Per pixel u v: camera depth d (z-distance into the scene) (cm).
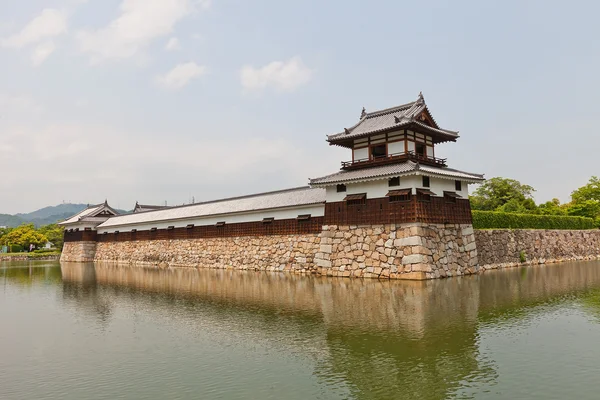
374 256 2919
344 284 2617
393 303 1898
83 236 6494
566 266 3741
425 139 3175
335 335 1398
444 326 1464
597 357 1130
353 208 3100
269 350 1284
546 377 1000
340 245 3144
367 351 1222
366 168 3148
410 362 1122
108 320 1812
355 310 1777
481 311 1698
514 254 3819
